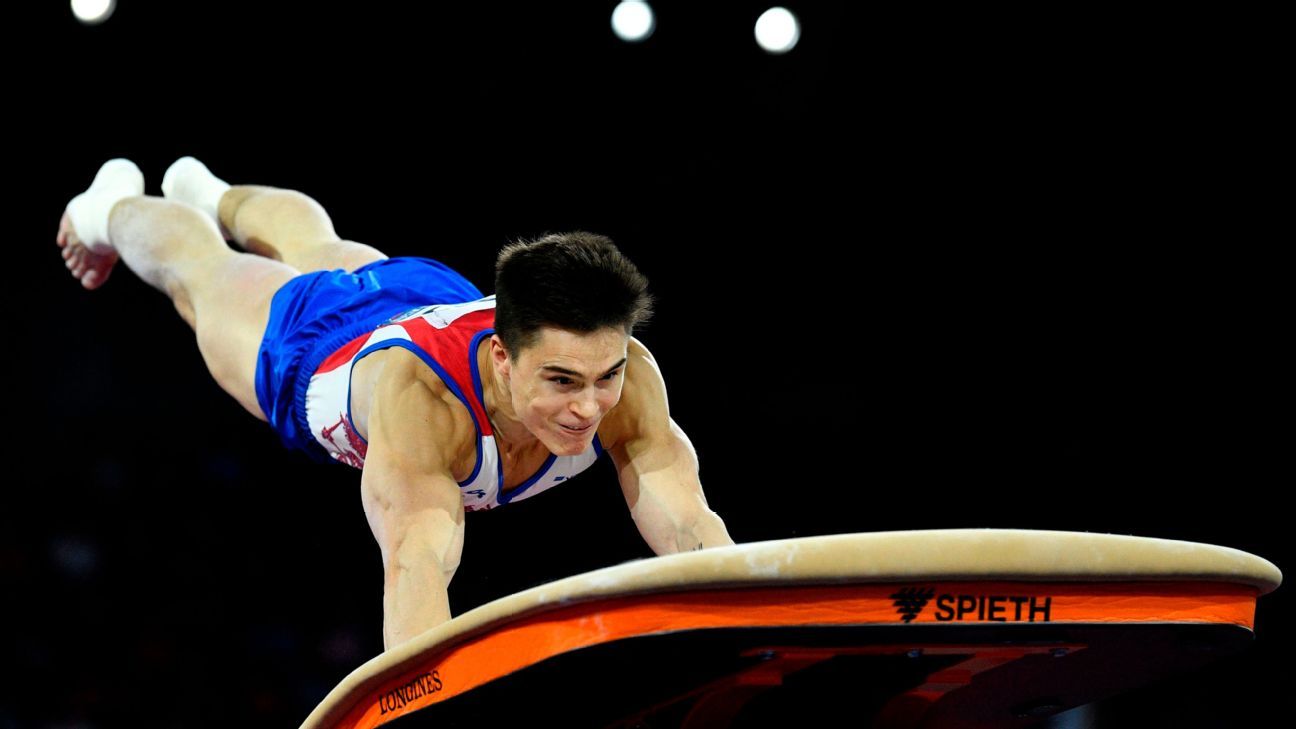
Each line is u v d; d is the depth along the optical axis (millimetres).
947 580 5555
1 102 24891
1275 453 25375
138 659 24000
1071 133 25250
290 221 12633
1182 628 5957
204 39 24969
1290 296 25109
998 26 24516
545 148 26641
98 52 24734
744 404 27719
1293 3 22766
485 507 8953
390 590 7812
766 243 27516
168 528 25953
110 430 26703
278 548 26422
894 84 25656
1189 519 25672
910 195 26766
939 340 27484
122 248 12461
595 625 5719
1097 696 7070
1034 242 26531
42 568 24781
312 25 25078
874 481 27172
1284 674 24188
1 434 25969
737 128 26516
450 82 25922
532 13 25312
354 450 9586
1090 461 26312
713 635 5598
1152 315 26094
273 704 24031
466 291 10609
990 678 6570
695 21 25438
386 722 6727
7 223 25891
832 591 5586
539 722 6609
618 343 7426
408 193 26672
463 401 8336
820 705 6539
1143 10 23578
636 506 8820
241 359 10898
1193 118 24453
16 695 23000
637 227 27297
